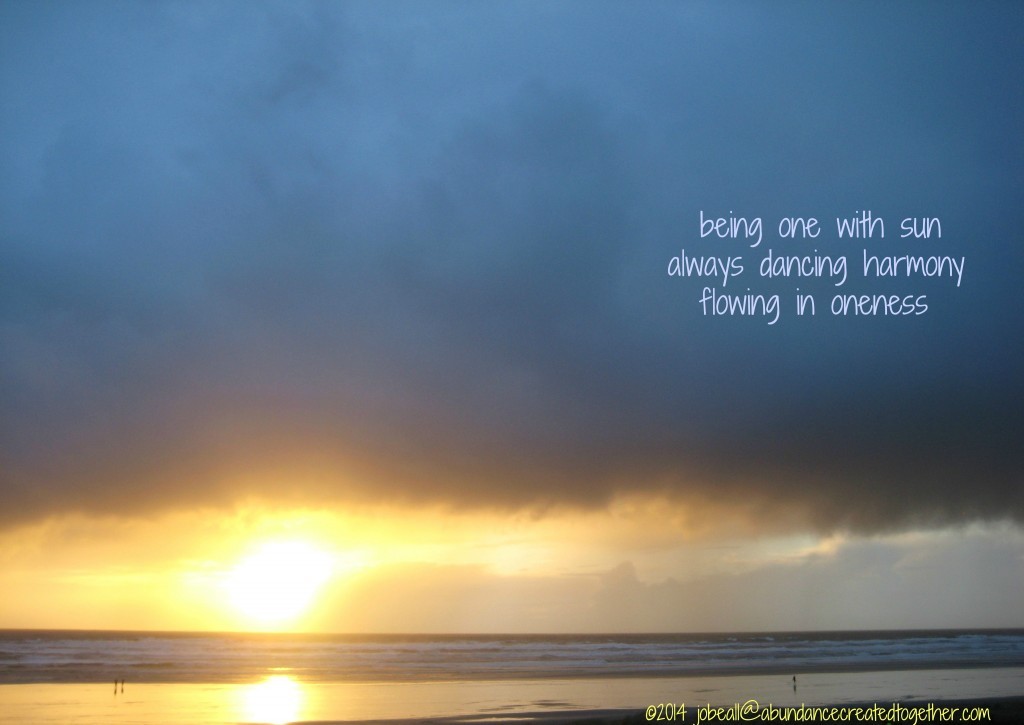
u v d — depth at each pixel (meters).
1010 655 86.38
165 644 105.75
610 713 39.16
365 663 79.00
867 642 119.44
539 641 130.88
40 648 94.56
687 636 164.62
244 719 37.47
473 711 40.31
